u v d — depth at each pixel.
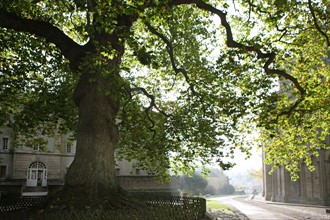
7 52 21.72
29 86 23.02
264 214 28.41
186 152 25.38
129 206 13.41
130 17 15.50
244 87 19.27
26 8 16.86
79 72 16.23
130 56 23.70
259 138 23.33
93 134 14.61
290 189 50.97
